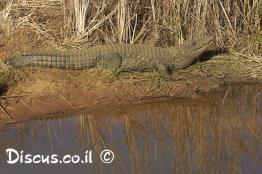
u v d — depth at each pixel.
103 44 10.59
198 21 10.62
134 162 8.49
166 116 9.42
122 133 9.08
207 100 9.69
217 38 10.68
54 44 10.55
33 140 8.82
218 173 8.27
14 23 11.04
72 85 9.73
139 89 9.75
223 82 10.05
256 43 10.63
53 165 8.39
